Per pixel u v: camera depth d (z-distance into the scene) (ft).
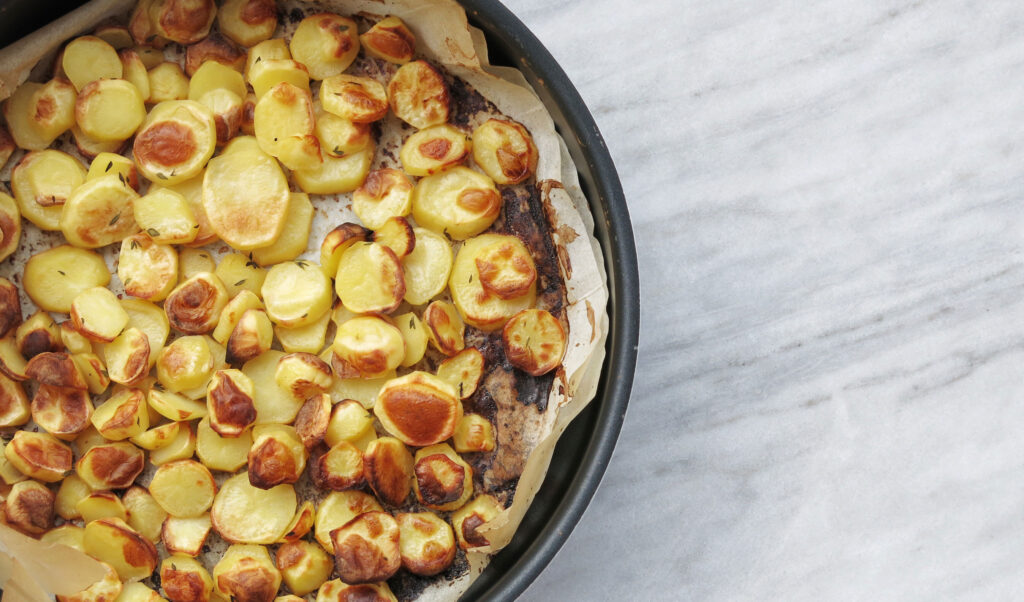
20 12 2.36
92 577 2.27
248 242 2.34
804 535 2.66
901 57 2.68
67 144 2.39
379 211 2.39
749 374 2.66
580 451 2.43
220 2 2.41
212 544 2.37
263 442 2.31
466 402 2.41
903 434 2.68
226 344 2.35
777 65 2.67
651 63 2.65
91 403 2.34
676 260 2.65
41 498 2.31
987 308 2.67
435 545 2.37
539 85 2.39
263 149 2.36
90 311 2.32
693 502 2.65
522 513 2.36
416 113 2.41
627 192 2.65
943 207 2.68
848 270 2.67
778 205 2.66
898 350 2.68
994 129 2.68
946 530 2.67
